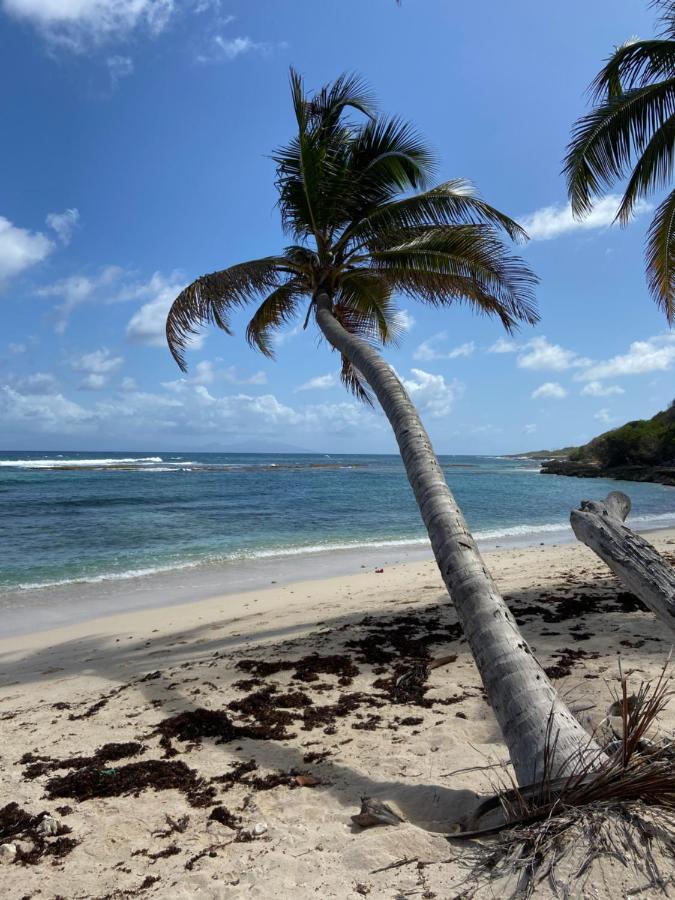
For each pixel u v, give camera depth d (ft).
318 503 103.91
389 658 19.35
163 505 96.84
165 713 16.06
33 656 25.32
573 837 7.39
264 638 24.18
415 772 11.51
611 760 8.34
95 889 8.53
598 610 23.18
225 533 66.44
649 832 7.29
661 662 16.08
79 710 17.10
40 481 146.00
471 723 13.66
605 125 27.50
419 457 15.43
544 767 8.38
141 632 28.19
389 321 35.88
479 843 8.16
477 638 10.99
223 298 25.27
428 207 26.00
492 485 165.78
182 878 8.52
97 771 12.50
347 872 8.01
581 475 225.35
